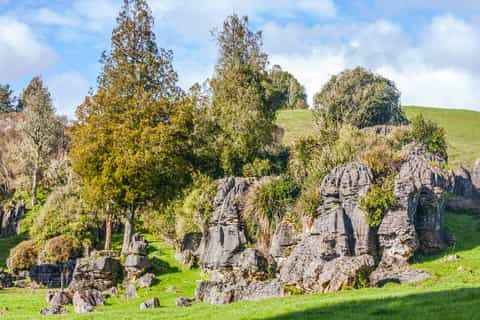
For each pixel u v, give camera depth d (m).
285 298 30.25
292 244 41.91
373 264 34.31
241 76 73.31
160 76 56.56
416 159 42.91
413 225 39.06
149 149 50.59
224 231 45.00
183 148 53.88
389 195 39.22
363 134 52.09
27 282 48.94
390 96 69.94
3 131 93.94
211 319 25.06
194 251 48.28
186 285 42.41
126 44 56.34
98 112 53.16
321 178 45.41
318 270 33.53
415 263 38.53
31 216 72.56
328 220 39.41
